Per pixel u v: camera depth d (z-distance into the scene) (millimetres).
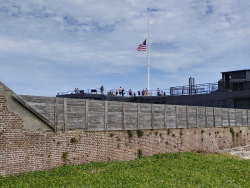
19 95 14211
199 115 29156
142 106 21844
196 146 28297
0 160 13250
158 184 11867
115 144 19312
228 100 42625
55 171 14242
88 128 17406
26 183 11680
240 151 31953
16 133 13922
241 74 44531
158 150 23250
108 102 18953
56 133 15602
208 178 13227
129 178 12703
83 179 12562
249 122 39875
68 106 16375
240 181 13352
